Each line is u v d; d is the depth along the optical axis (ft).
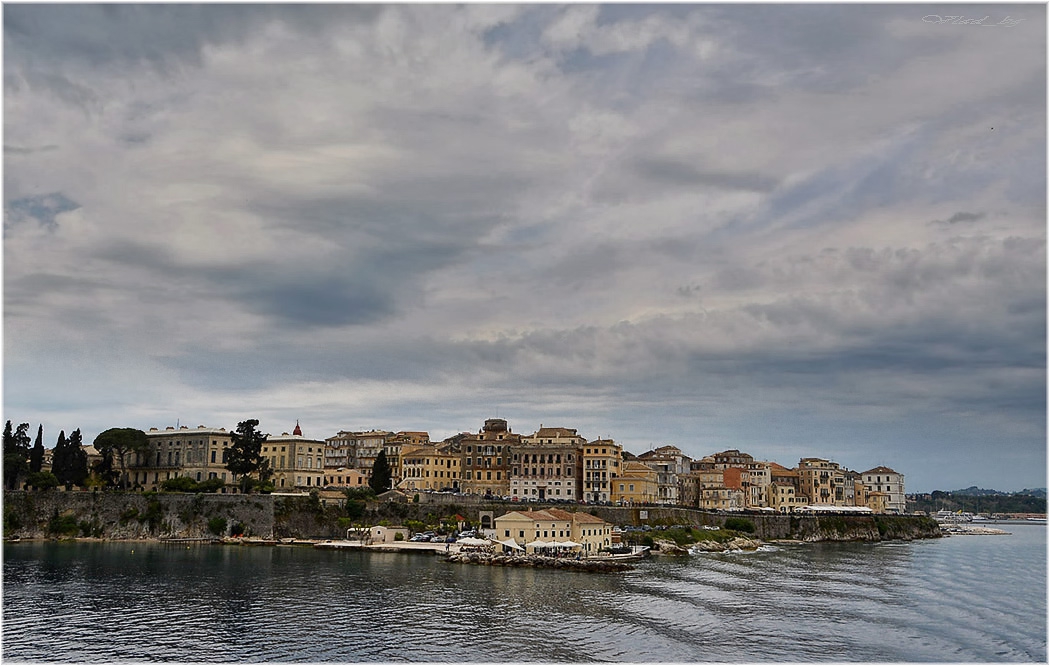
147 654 391.65
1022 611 510.58
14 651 394.11
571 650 407.23
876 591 576.61
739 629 452.35
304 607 488.85
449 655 395.55
